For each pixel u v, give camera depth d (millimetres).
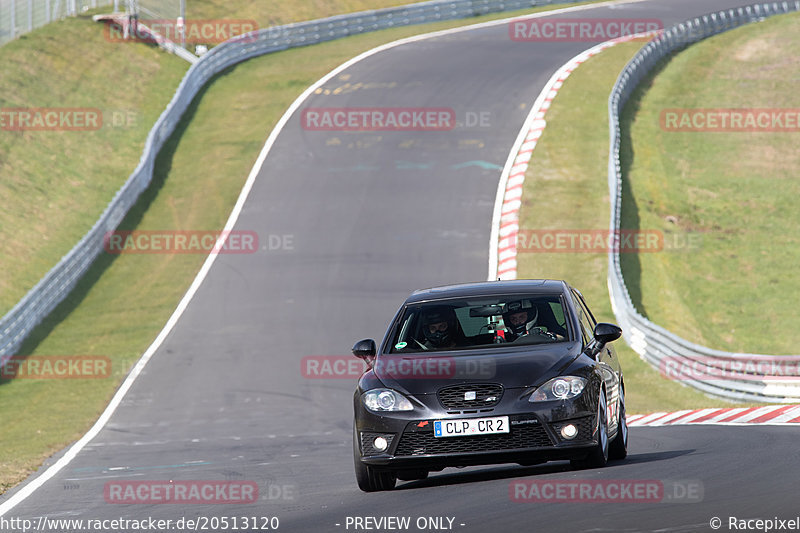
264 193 120125
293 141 134875
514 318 32281
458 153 129375
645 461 32438
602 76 161000
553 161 127312
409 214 112125
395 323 33250
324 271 98562
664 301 100500
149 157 126375
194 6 192625
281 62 169500
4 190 117375
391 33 189125
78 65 153375
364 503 28750
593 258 101812
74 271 99250
